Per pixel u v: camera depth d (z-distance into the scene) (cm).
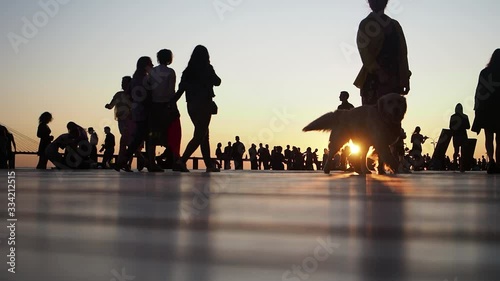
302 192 366
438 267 108
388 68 823
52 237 155
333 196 325
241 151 1927
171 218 207
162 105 870
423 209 243
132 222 192
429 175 782
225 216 212
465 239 148
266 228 175
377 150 756
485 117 916
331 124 811
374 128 754
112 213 226
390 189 402
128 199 303
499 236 155
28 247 135
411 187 431
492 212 230
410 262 113
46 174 757
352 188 414
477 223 189
